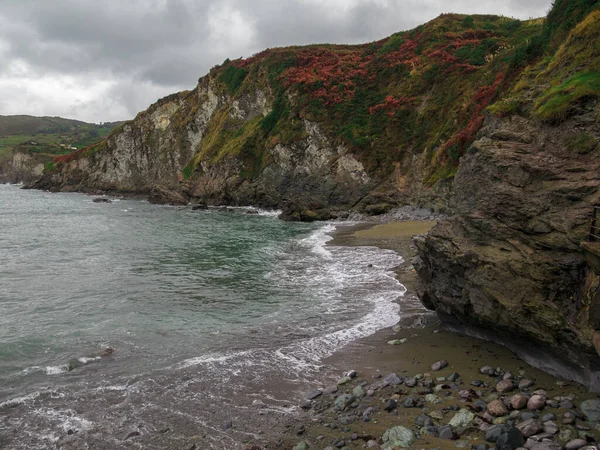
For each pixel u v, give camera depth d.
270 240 29.86
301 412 7.84
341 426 7.12
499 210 9.71
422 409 7.39
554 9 28.84
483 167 10.72
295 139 52.16
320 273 19.36
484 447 5.99
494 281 9.23
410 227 32.97
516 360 9.22
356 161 47.34
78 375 9.62
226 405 8.21
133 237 31.69
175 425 7.53
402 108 48.38
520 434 6.01
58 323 13.11
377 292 15.83
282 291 16.50
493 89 34.56
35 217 47.25
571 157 9.68
